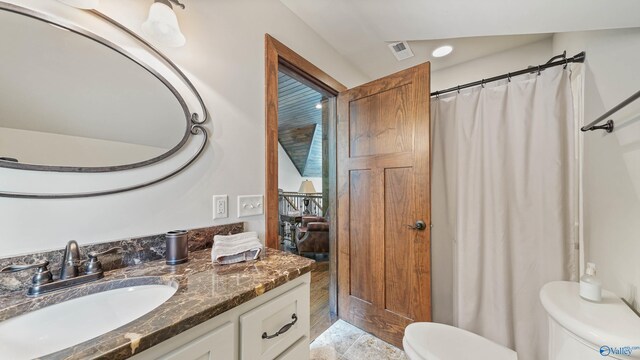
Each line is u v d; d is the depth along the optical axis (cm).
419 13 130
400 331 159
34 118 72
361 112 183
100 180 83
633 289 81
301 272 87
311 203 558
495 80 145
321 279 280
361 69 226
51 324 62
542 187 131
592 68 112
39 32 74
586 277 88
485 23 122
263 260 96
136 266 87
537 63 194
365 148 181
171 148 100
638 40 85
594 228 108
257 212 133
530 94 136
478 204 147
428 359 103
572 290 93
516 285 137
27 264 67
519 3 97
